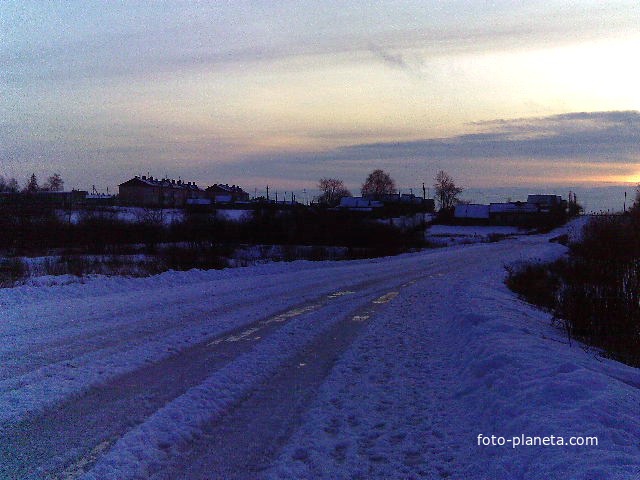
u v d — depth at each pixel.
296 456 5.52
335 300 17.47
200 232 44.78
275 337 11.26
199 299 16.31
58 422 6.18
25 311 13.21
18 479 4.82
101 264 26.05
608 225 14.59
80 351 9.41
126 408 6.69
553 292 19.23
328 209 55.12
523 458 5.12
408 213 92.81
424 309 15.80
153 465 5.20
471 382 7.89
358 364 9.29
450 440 5.96
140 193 107.19
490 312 12.90
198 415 6.52
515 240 78.81
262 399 7.32
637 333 12.05
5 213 38.28
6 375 7.84
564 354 8.84
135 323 12.14
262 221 49.56
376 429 6.31
